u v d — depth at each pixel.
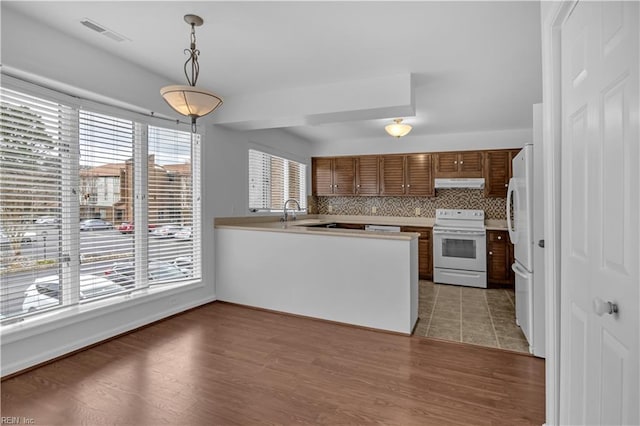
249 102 3.43
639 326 0.81
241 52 2.47
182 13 1.97
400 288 2.88
